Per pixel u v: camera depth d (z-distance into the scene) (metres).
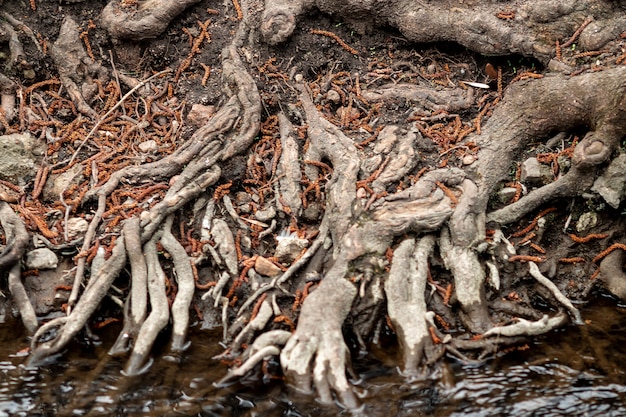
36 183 2.10
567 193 2.06
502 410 1.88
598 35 2.11
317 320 1.94
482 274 2.01
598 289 2.04
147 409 1.89
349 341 1.97
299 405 1.89
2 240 2.04
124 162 2.12
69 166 2.12
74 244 2.03
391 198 2.03
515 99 2.12
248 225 2.07
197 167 2.08
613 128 2.04
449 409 1.89
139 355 1.94
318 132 2.11
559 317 1.99
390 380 1.92
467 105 2.16
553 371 1.93
